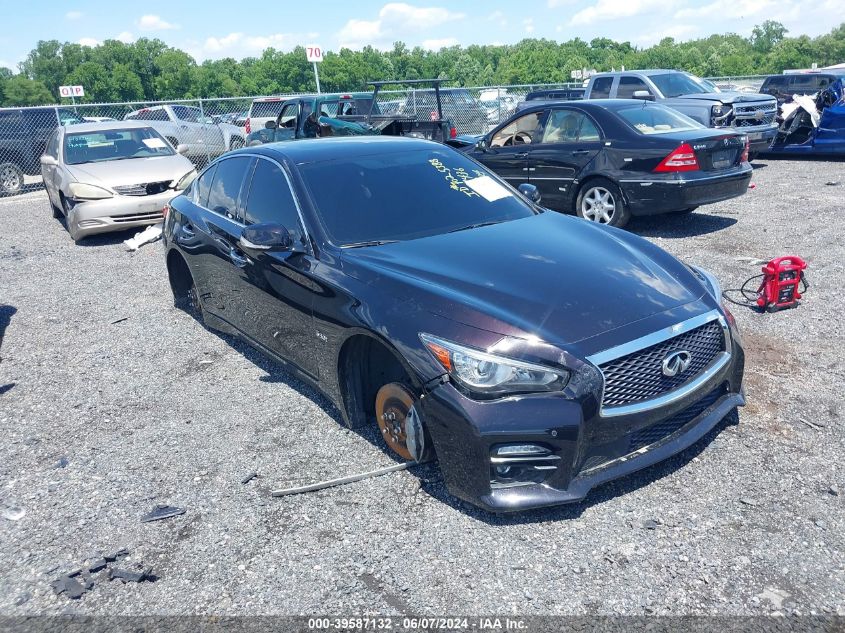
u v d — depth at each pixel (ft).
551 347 10.20
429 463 12.43
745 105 42.88
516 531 10.55
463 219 14.56
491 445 10.05
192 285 21.24
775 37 529.86
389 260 12.60
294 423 14.37
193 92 349.20
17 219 41.83
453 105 63.36
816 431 12.71
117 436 14.46
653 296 11.51
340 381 12.95
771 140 44.91
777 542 9.95
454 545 10.34
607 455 10.53
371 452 12.99
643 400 10.60
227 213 16.97
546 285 11.50
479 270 12.05
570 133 29.27
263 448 13.47
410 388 11.55
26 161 54.13
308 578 9.89
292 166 15.08
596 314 10.84
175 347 19.26
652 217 31.22
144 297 24.23
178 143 63.05
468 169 16.44
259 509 11.53
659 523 10.50
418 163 16.03
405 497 11.55
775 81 55.77
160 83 345.51
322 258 13.26
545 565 9.81
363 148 16.28
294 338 14.17
